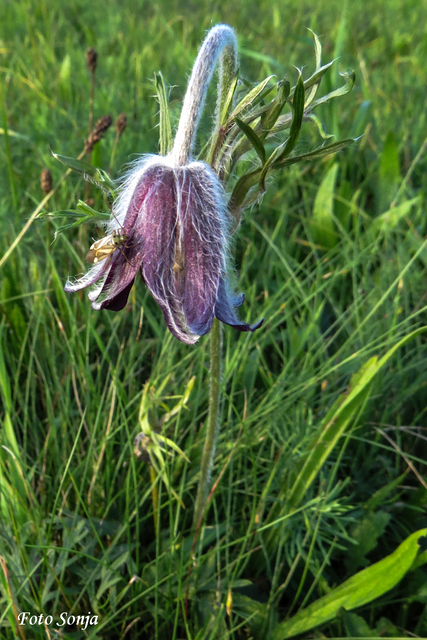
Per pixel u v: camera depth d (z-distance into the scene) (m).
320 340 0.20
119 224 0.11
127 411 0.19
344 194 0.27
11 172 0.22
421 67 0.42
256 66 0.41
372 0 0.65
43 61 0.38
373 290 0.22
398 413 0.19
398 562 0.14
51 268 0.21
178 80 0.36
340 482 0.18
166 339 0.19
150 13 0.52
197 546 0.16
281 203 0.27
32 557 0.15
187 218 0.11
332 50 0.42
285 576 0.17
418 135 0.32
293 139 0.10
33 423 0.18
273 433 0.19
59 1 0.53
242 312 0.22
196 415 0.19
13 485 0.16
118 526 0.16
